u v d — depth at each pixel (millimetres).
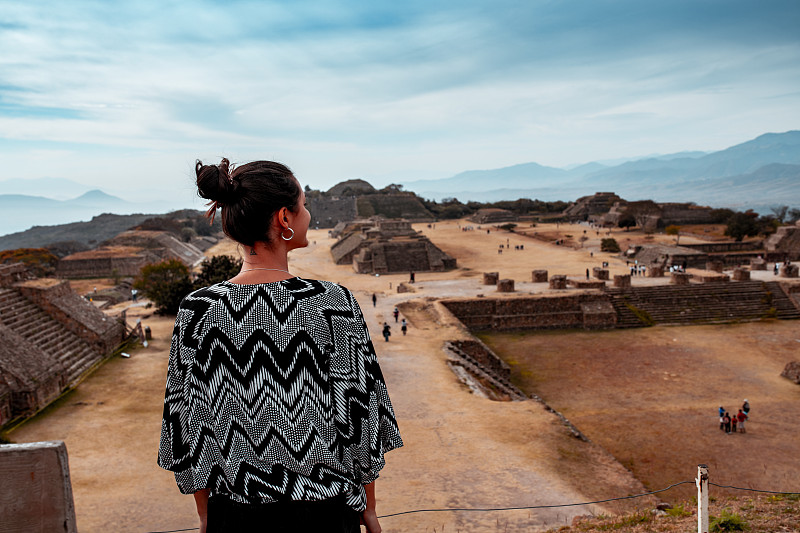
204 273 44031
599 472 17562
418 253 86000
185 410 2076
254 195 2125
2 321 26125
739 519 9500
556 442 19750
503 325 50625
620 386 34656
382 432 2291
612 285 57812
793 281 55844
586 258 89500
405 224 125188
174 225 139250
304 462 1977
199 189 2178
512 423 21578
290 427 1987
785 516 9883
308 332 2094
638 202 134125
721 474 22156
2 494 2754
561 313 51094
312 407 2021
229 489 1970
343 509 2029
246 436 1986
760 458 23594
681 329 48938
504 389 30875
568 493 15711
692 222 134875
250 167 2240
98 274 88562
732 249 95375
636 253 88625
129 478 16578
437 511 14336
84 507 14688
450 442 19609
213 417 2010
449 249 107500
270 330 2059
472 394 25578
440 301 50719
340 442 2084
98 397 24328
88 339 30109
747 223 105875
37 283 30781
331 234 152500
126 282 79375
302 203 2350
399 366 30484
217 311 2100
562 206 192750
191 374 2068
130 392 25016
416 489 15867
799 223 90312
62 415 22047
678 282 56531
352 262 94938
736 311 52344
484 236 127938
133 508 14656
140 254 93812
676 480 21719
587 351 43094
